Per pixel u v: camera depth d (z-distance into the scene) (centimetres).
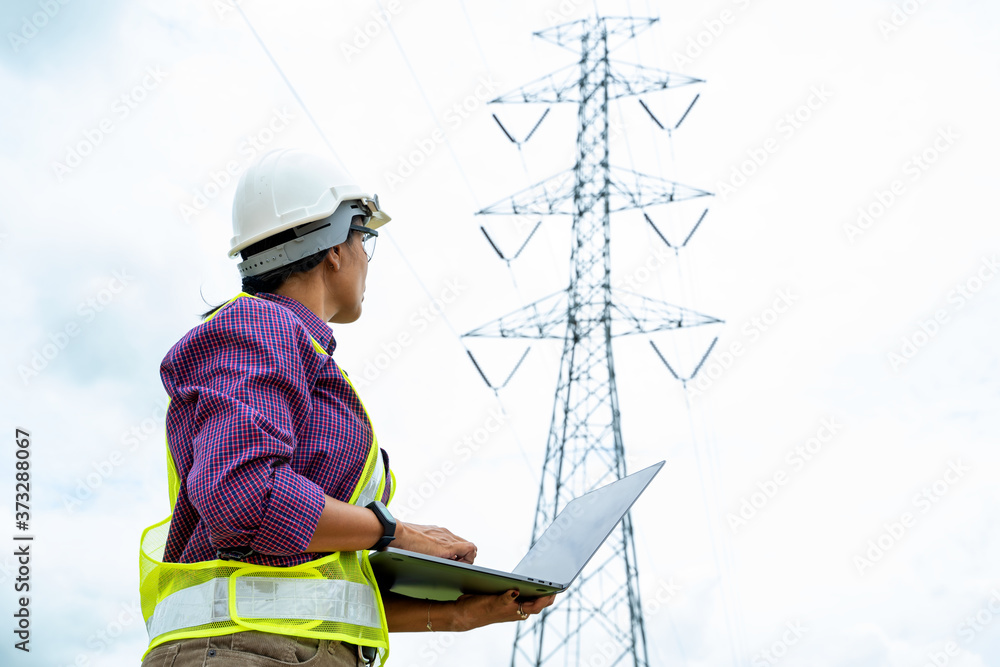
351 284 202
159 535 179
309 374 172
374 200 212
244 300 172
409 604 203
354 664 168
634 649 2114
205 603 154
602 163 2742
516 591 190
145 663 157
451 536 200
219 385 158
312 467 165
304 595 158
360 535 162
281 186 197
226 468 145
